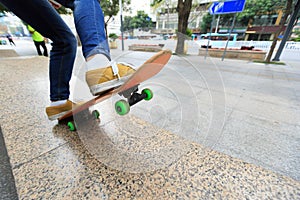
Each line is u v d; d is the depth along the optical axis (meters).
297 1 6.93
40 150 1.06
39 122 1.38
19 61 4.74
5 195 0.77
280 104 2.44
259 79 4.07
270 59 8.24
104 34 1.22
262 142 1.52
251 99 2.62
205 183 0.87
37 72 3.27
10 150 1.05
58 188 0.81
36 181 0.84
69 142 1.14
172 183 0.86
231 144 1.48
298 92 3.04
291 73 4.90
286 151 1.40
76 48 1.30
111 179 0.86
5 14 7.94
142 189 0.82
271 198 0.80
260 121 1.91
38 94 2.02
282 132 1.69
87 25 1.13
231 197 0.80
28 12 0.97
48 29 1.08
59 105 1.31
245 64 6.48
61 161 0.97
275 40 7.46
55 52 1.21
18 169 0.91
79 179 0.86
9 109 1.60
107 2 10.55
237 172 0.95
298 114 2.11
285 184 0.88
